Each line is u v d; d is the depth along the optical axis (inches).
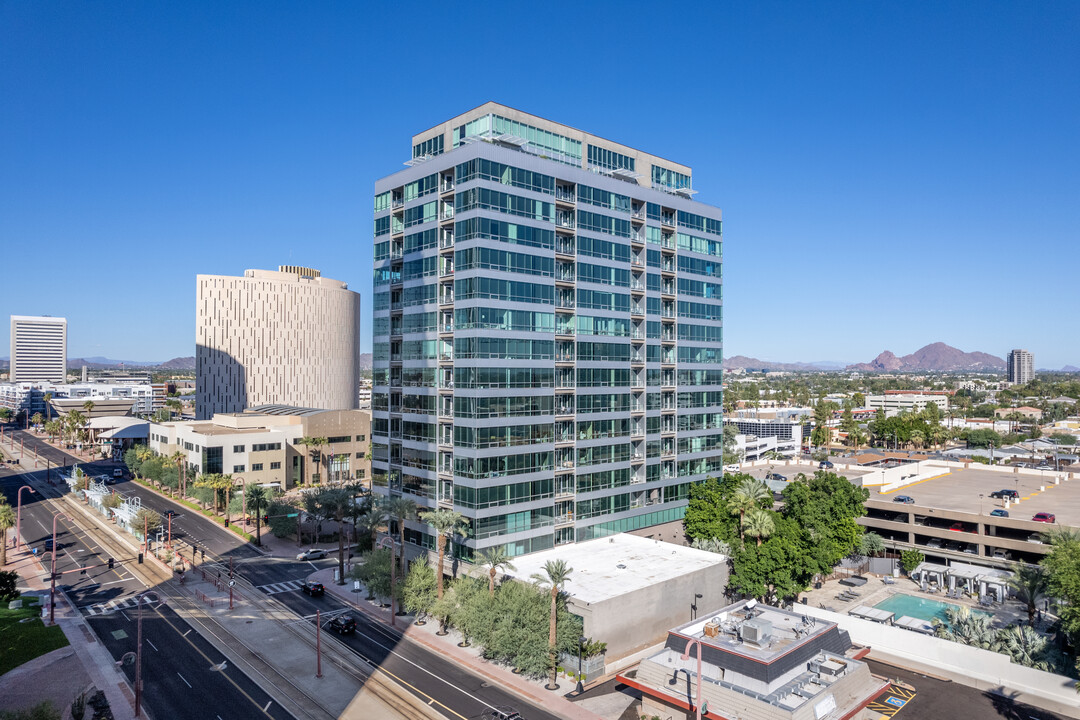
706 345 4124.0
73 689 2237.9
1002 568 3663.9
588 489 3405.5
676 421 3892.7
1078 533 2591.0
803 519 3319.4
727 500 3622.0
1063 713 2181.3
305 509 4616.1
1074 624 2273.6
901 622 2918.3
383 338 3582.7
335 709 2114.9
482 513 2942.9
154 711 2087.8
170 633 2755.9
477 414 2935.5
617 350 3563.0
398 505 2979.8
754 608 2455.7
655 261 3782.0
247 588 3388.3
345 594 3284.9
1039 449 7514.8
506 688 2305.6
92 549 4146.2
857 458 6865.2
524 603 2487.7
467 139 3166.8
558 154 3501.5
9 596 2989.7
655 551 3250.5
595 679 2410.2
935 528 3954.2
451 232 3181.6
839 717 1910.7
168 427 6545.3
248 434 6003.9
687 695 2031.3
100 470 7337.6
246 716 2064.5
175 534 4552.2
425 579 2908.5
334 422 6697.8
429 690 2265.0
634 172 3759.8
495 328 3002.0
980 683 2410.2
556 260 3309.5
